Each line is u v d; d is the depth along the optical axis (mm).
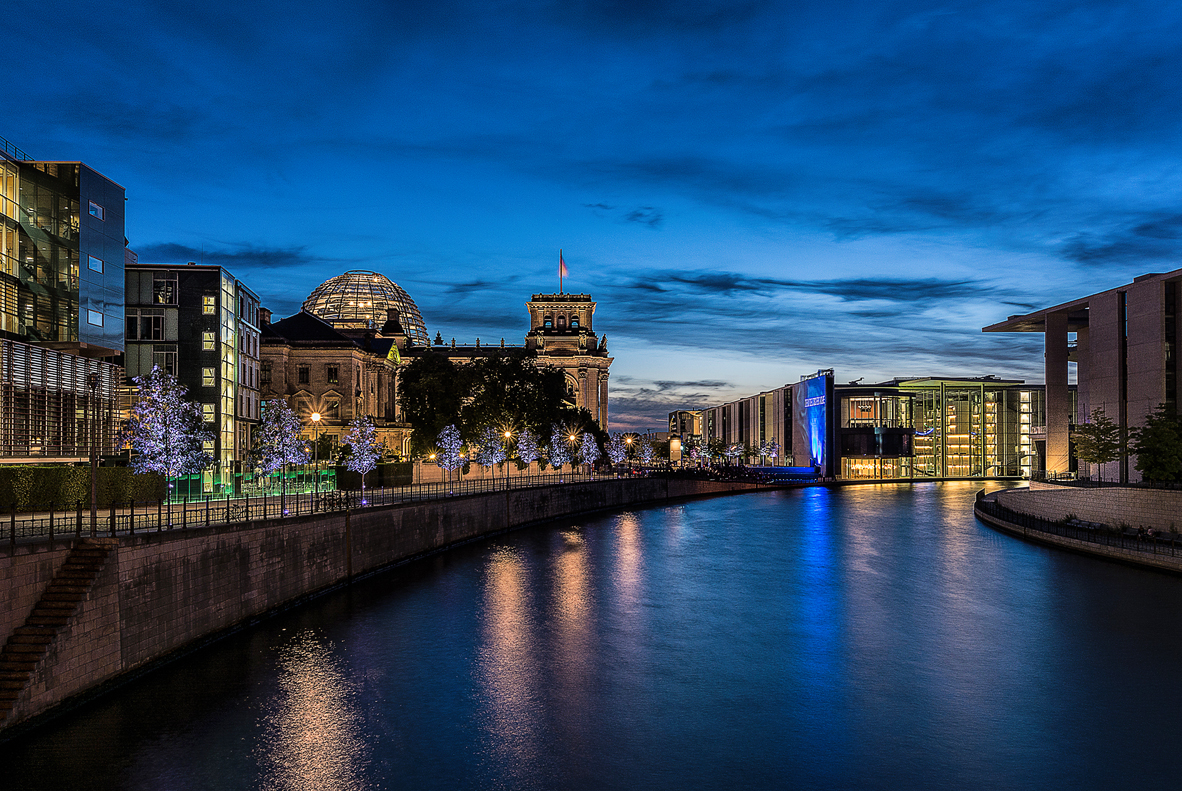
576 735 32438
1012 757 30500
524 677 39406
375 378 151750
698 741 31969
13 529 30453
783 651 44000
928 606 54781
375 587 59500
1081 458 95750
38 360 56531
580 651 43844
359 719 33594
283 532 49469
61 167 60938
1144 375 93062
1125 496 76812
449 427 111562
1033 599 56094
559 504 115000
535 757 30391
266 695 35719
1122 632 46969
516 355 150125
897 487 199625
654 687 38156
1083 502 84562
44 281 59375
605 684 38500
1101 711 34938
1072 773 29219
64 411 59656
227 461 86188
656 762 30094
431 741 31625
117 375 67500
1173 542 67125
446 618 50500
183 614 38938
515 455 142125
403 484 103812
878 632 47906
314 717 33562
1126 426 94875
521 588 60844
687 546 85375
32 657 29844
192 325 85562
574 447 169625
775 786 28312
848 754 30828
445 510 79812
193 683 36719
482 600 56125
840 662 42031
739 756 30625
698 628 49000
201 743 30625
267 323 141000
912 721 34031
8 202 56469
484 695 36812
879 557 76750
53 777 27734
